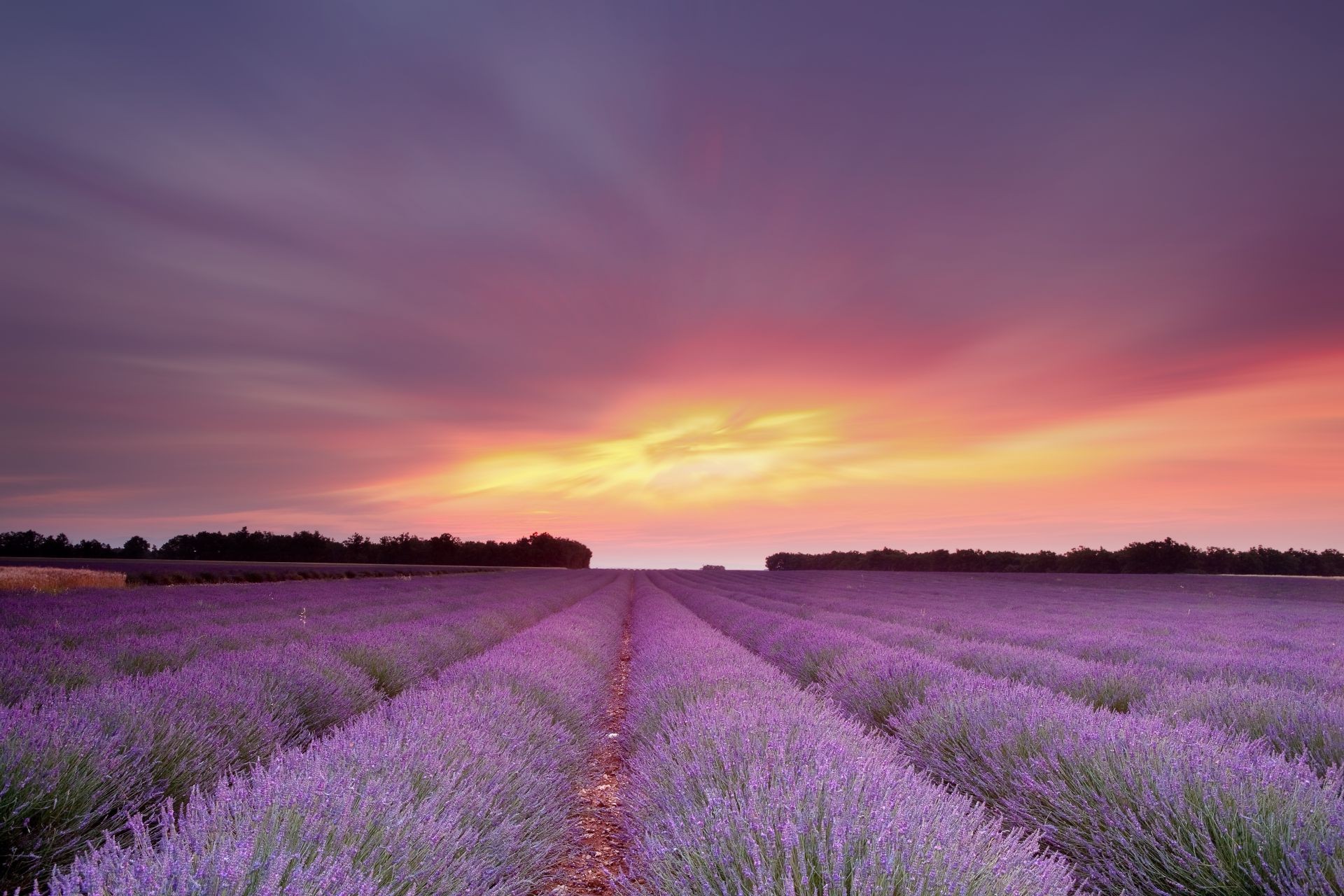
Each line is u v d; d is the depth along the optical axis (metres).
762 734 3.70
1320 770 3.94
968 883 2.03
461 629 10.88
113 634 8.84
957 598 27.28
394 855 2.21
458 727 3.90
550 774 4.02
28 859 2.64
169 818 2.45
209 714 4.20
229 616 12.47
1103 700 6.23
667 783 3.42
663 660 7.92
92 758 3.08
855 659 7.56
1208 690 5.62
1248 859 2.51
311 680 5.61
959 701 4.88
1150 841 2.76
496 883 2.69
